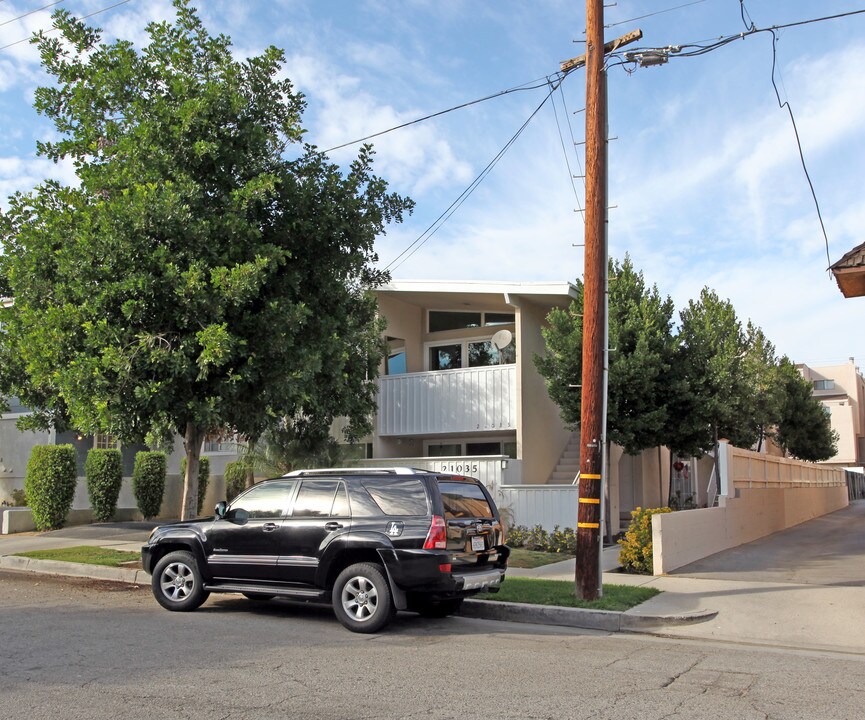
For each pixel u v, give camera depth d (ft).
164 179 38.06
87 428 36.24
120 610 33.45
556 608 33.14
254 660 24.18
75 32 40.37
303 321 37.70
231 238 37.22
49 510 63.21
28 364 38.34
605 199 35.83
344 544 29.96
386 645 27.07
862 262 34.42
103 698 19.70
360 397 55.16
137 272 35.35
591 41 36.42
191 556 33.63
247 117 40.70
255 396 39.22
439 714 18.72
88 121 40.04
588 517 34.94
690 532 48.83
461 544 30.01
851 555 52.03
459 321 78.23
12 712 18.49
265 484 33.32
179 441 82.02
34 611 32.60
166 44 40.91
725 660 25.86
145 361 34.71
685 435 61.41
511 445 73.31
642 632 31.48
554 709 19.29
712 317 85.46
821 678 23.44
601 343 35.32
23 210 40.88
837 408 198.39
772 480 74.18
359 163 43.39
